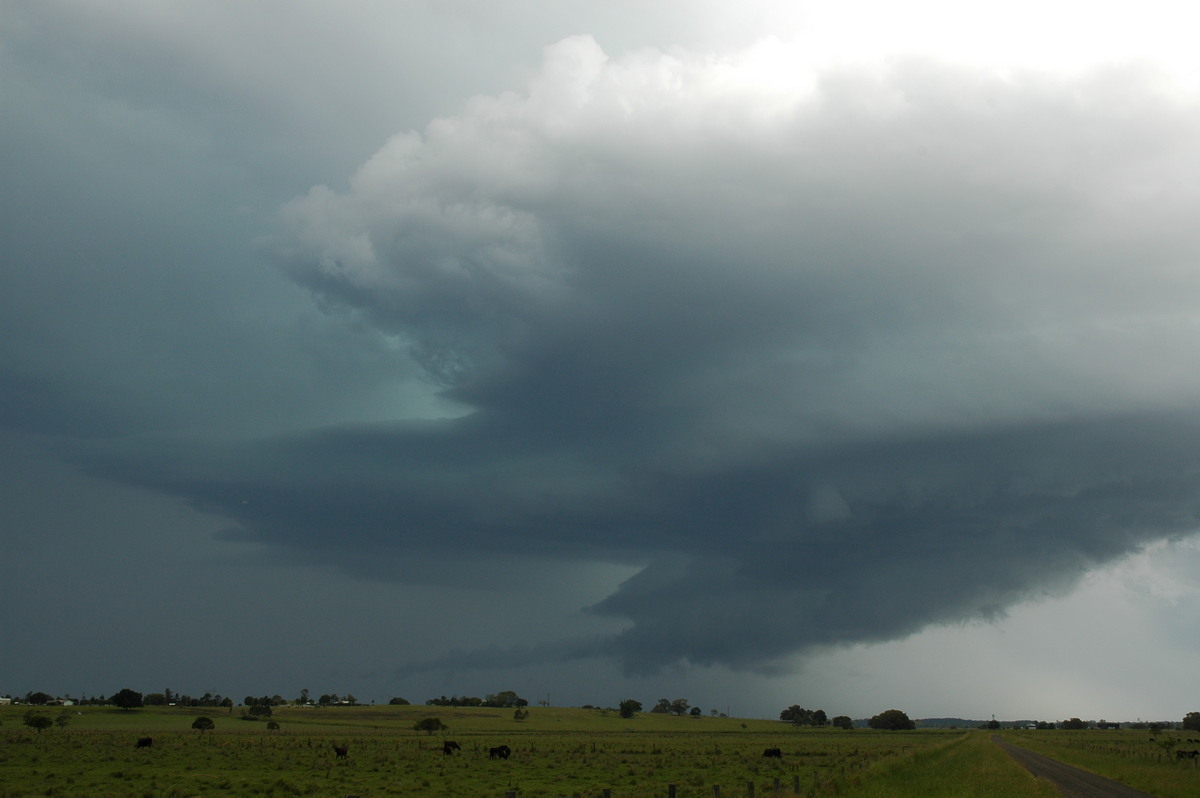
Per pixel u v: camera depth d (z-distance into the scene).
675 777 61.25
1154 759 73.25
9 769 56.91
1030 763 64.75
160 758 72.19
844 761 74.56
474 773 63.12
